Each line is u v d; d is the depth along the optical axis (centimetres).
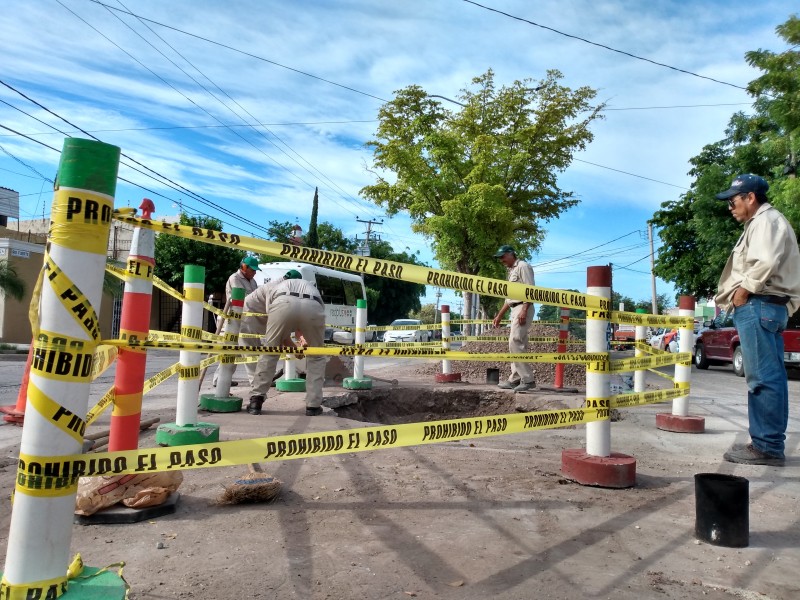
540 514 322
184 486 354
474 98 1806
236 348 296
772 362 442
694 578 250
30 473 175
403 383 1016
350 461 418
